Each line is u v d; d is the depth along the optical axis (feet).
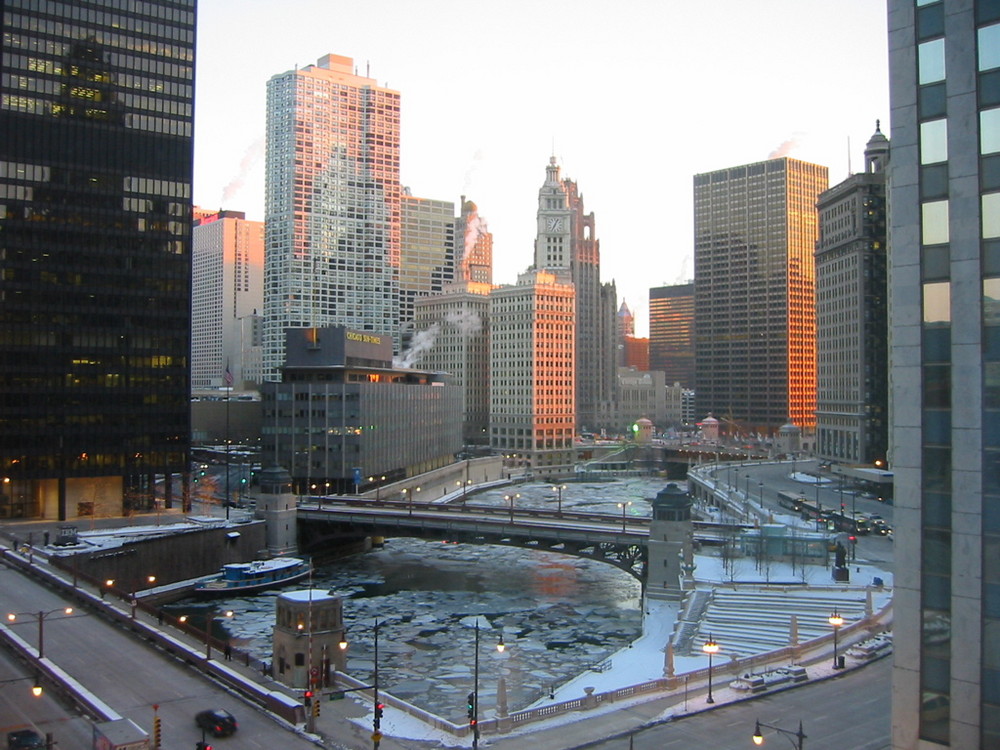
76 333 569.64
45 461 556.92
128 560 453.17
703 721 238.68
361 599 470.80
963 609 153.48
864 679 270.67
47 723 225.76
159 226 600.39
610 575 537.65
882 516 575.79
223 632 395.55
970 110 152.66
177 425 601.62
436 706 299.58
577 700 253.44
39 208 562.25
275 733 229.25
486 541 511.40
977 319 152.05
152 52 602.85
